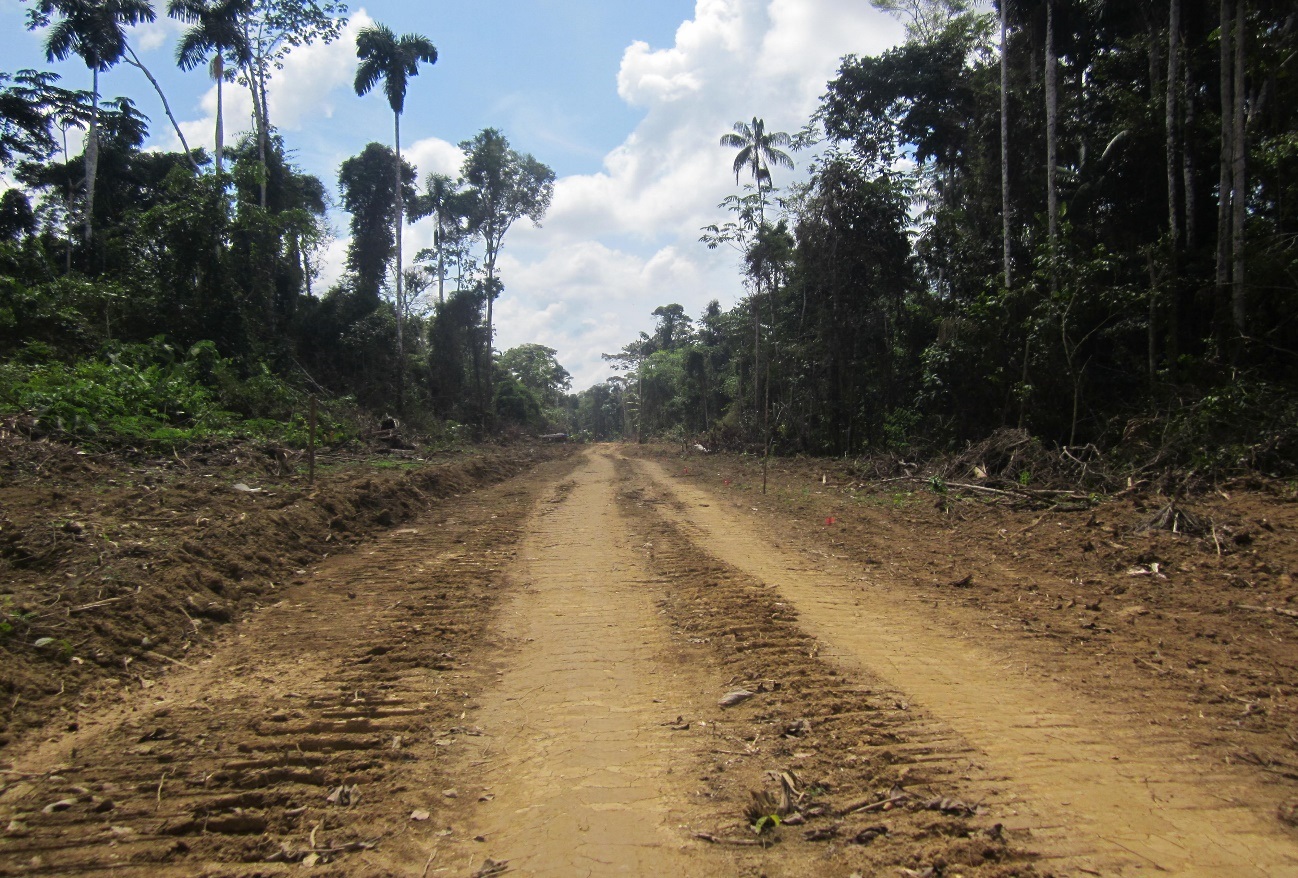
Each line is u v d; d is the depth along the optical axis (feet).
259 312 75.31
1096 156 59.98
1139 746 13.04
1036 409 52.42
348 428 65.46
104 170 93.66
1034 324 51.88
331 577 25.27
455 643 18.84
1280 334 43.57
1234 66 46.62
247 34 84.79
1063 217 59.31
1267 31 49.78
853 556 29.91
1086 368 52.95
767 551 30.83
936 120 78.23
